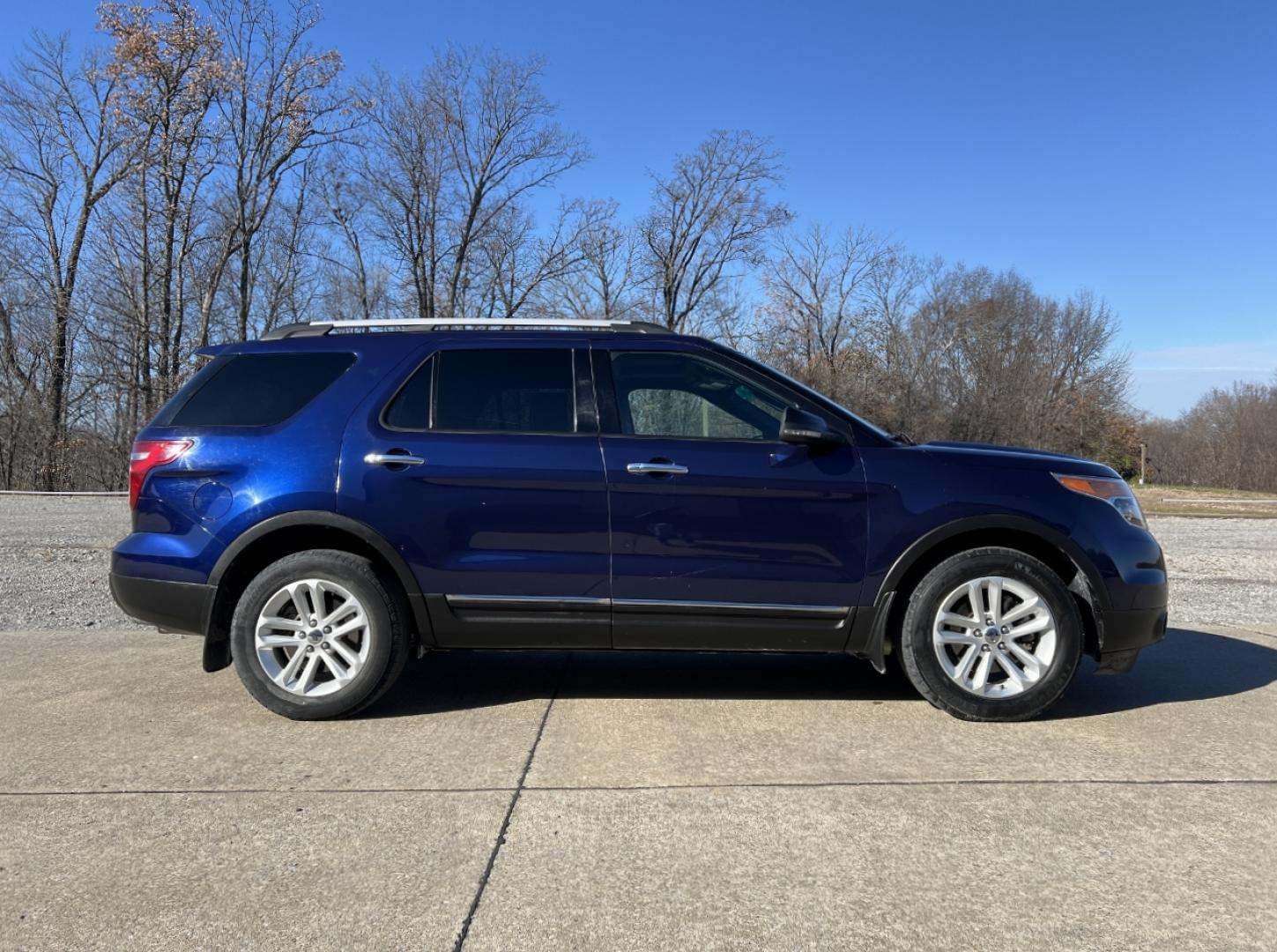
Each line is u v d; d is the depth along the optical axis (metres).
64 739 3.96
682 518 4.14
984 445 4.72
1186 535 15.02
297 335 4.57
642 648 4.28
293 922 2.52
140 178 28.92
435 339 4.43
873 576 4.17
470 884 2.72
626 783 3.48
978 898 2.65
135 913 2.56
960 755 3.79
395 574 4.24
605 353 4.39
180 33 27.47
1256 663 5.45
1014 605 4.22
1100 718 4.32
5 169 29.16
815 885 2.72
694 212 39.16
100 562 9.59
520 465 4.15
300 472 4.16
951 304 39.97
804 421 4.10
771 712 4.39
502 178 35.38
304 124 29.98
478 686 4.86
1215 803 3.31
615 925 2.51
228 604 4.30
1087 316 44.88
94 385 30.22
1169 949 2.40
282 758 3.74
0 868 2.81
